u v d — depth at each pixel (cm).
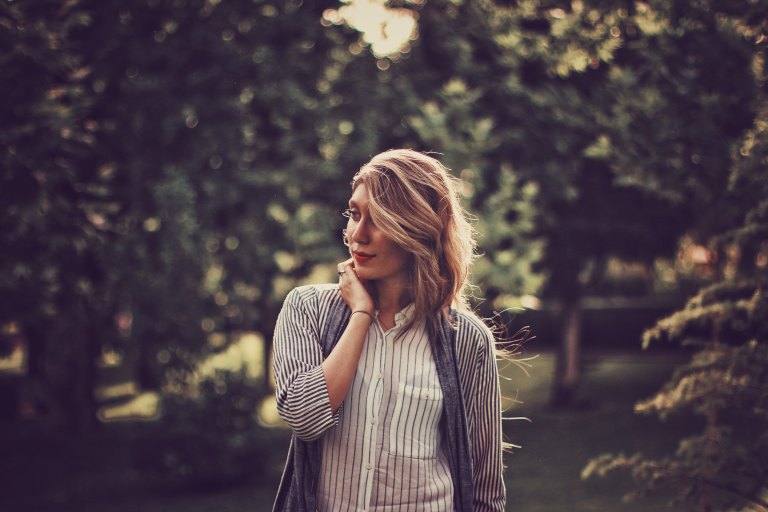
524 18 938
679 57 478
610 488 853
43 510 898
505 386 1652
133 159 983
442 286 192
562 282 1334
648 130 516
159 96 970
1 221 726
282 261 1168
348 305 193
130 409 1648
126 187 1001
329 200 1043
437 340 198
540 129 1041
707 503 364
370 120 1005
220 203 958
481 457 207
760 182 376
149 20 1023
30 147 697
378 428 187
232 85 998
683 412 370
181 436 948
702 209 487
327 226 1023
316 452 188
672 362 1794
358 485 185
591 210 1135
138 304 966
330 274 1186
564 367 1409
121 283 996
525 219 966
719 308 371
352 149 988
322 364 182
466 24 1030
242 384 987
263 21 1027
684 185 500
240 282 1038
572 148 1059
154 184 962
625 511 746
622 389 1540
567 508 781
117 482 1020
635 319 2030
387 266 189
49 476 1058
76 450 1222
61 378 1377
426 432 192
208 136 965
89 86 986
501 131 1038
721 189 469
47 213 764
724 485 360
